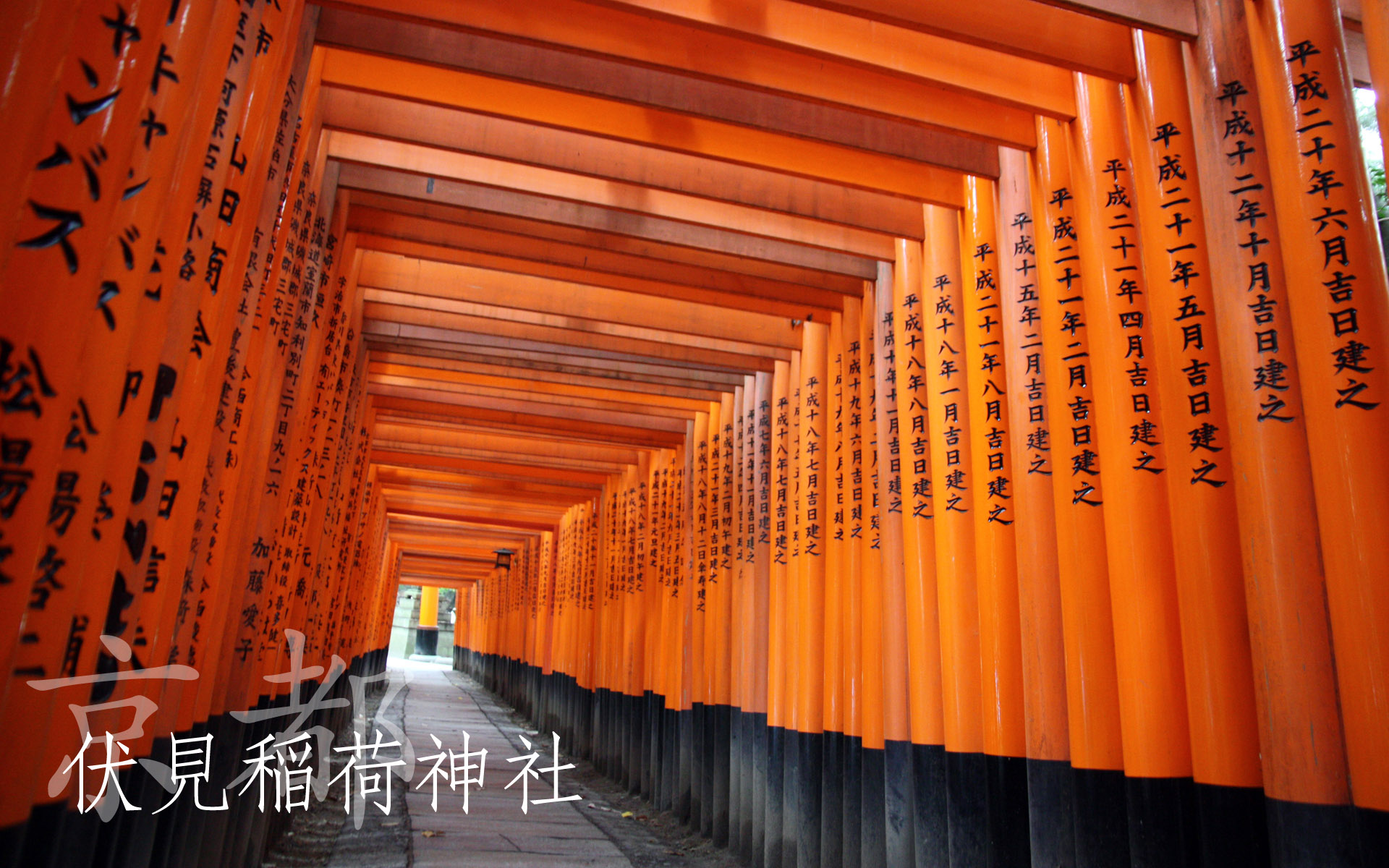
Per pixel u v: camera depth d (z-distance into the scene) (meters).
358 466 8.74
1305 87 3.03
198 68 2.21
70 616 1.91
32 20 1.72
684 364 7.75
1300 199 2.97
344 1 3.44
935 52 3.71
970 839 4.05
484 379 8.55
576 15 3.64
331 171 5.02
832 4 3.29
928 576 4.63
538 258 5.98
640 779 9.38
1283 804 2.75
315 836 6.02
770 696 6.45
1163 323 3.36
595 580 12.16
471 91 4.20
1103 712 3.46
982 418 4.29
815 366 6.38
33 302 1.73
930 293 4.77
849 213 4.94
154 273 2.21
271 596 5.12
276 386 4.17
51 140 1.77
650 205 5.11
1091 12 3.22
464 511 15.31
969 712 4.18
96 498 1.96
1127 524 3.40
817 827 5.67
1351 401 2.76
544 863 5.80
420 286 6.61
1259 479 2.95
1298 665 2.78
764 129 4.12
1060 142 3.95
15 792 1.78
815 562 6.06
